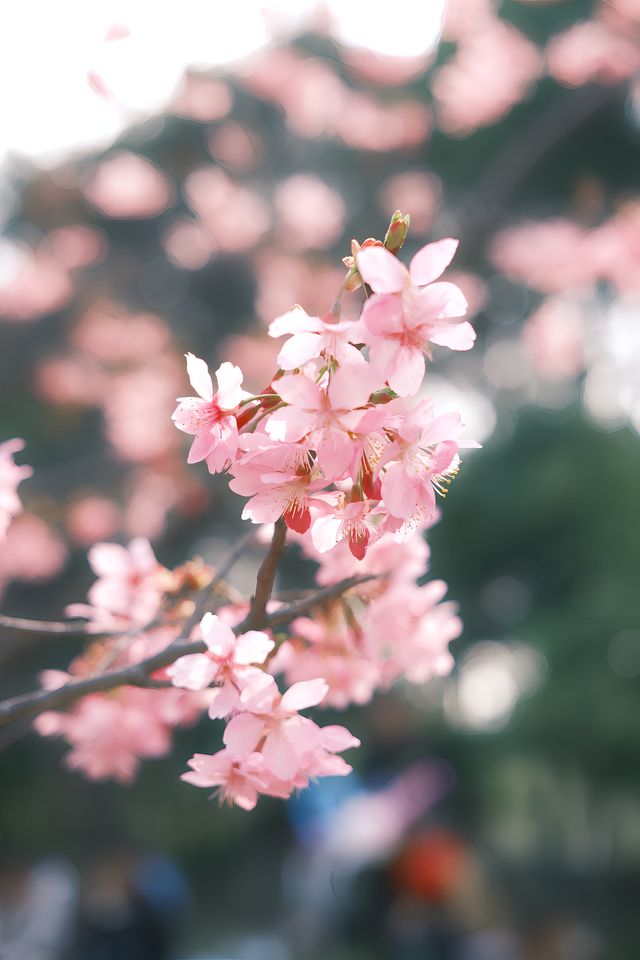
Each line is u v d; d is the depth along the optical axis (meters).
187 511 6.74
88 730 2.06
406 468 1.15
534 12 8.43
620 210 6.66
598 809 8.99
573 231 6.89
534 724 8.21
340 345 1.12
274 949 7.46
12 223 8.81
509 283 9.33
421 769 5.00
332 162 8.39
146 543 1.81
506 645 9.73
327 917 4.93
